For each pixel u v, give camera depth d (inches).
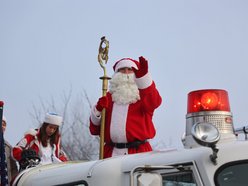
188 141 256.2
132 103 333.7
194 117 258.7
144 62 320.2
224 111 257.6
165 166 226.2
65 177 260.5
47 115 383.2
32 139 382.6
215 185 222.1
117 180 241.4
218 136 223.5
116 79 344.5
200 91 259.1
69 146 739.4
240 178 222.1
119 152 326.0
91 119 338.6
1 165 308.0
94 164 251.0
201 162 225.8
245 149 225.1
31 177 282.0
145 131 327.6
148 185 215.8
